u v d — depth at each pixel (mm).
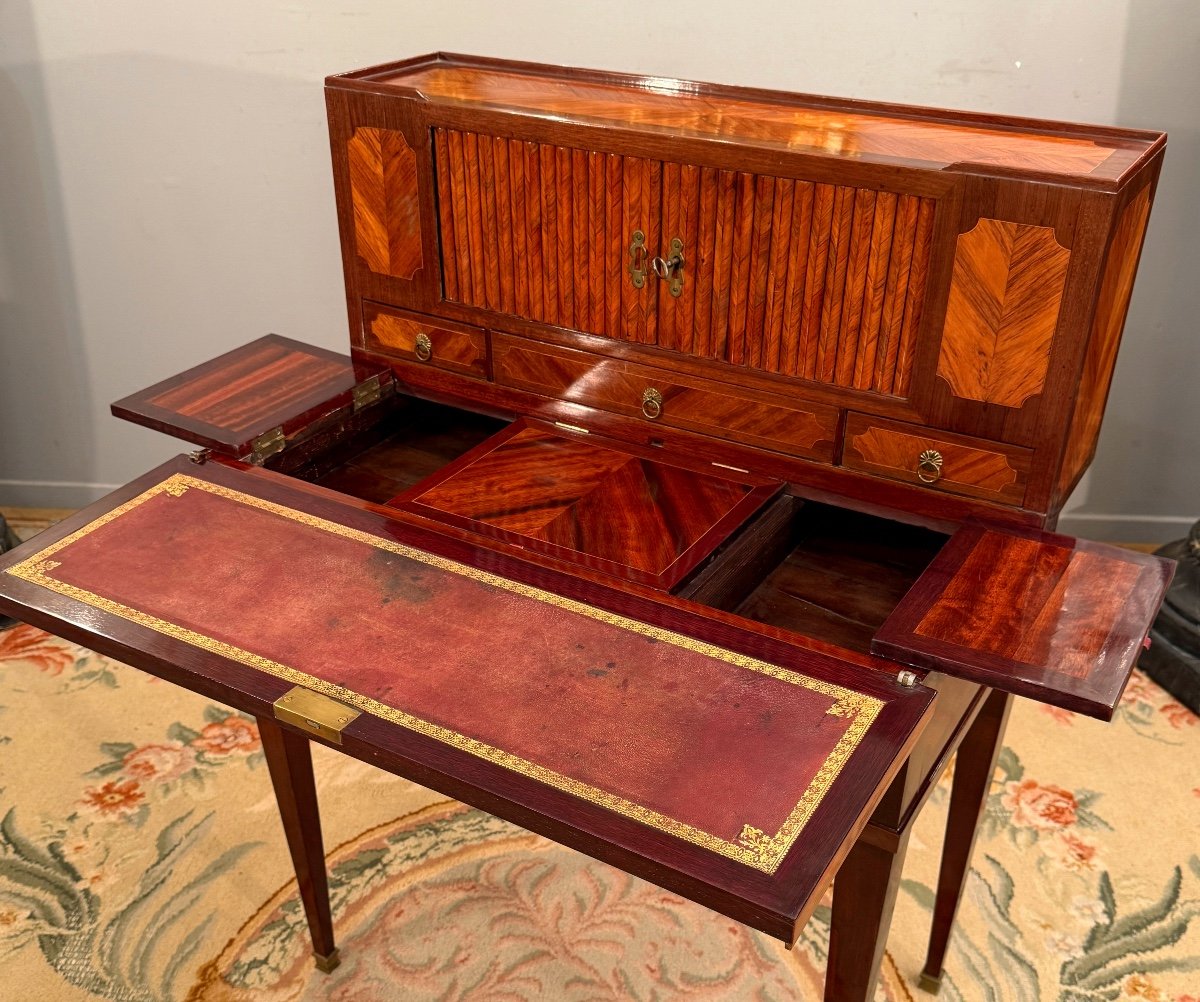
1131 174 1419
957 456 1582
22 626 2863
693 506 1684
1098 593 1436
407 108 1780
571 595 1496
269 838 2303
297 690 1363
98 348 3014
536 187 1734
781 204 1559
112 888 2188
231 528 1654
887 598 1697
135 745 2516
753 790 1210
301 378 1986
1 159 2770
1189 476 2924
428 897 2189
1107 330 1562
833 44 2488
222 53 2615
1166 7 2381
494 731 1296
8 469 3209
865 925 1470
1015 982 2021
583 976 2039
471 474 1772
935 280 1499
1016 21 2420
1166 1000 1982
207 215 2812
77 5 2582
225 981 2027
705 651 1396
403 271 1927
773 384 1676
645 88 1896
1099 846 2273
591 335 1804
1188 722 2582
